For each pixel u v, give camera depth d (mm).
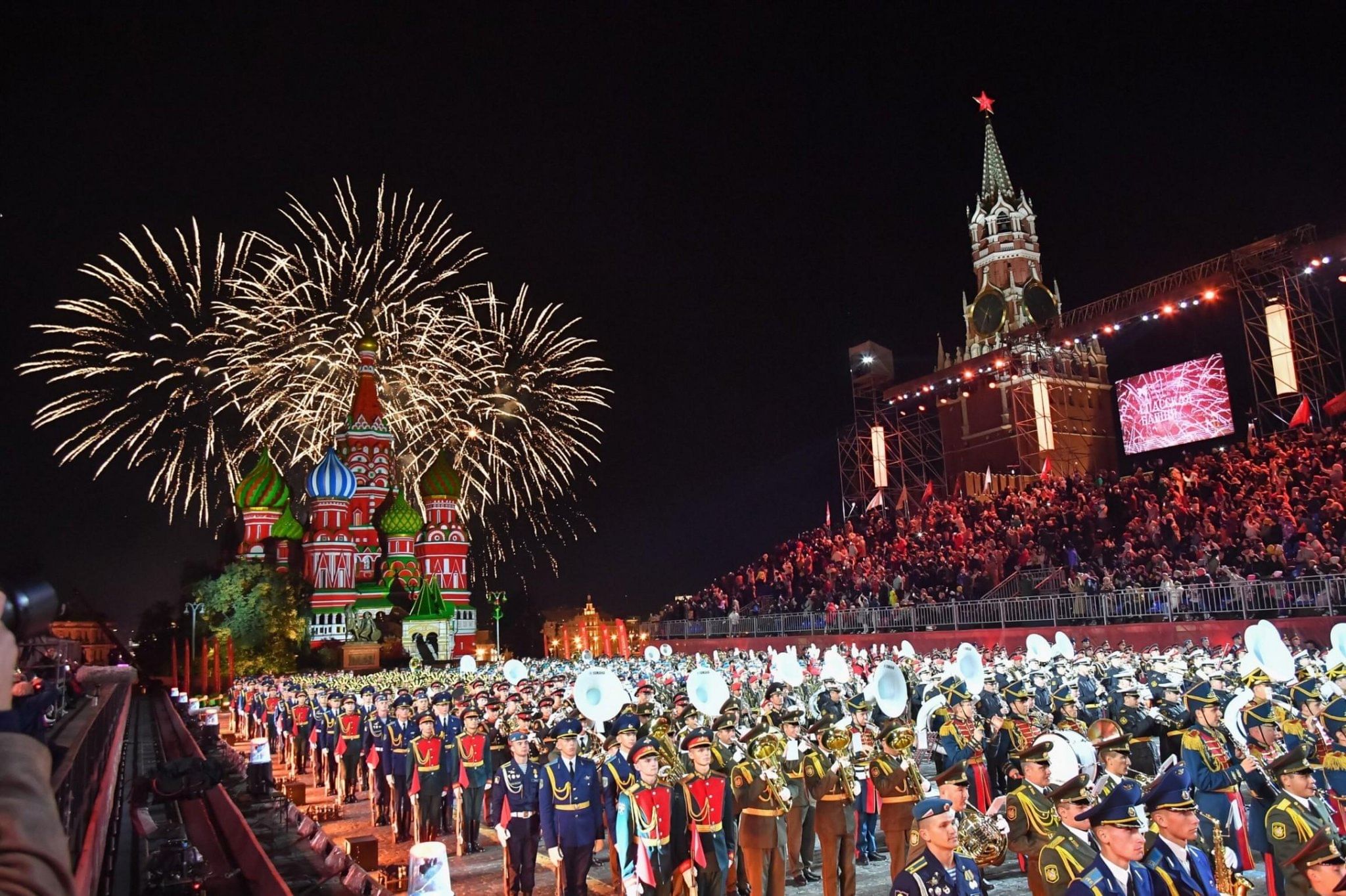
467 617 67125
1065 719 15383
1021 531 40594
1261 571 30047
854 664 31250
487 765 16938
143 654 61719
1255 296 43281
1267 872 10656
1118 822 6406
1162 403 53469
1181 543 34250
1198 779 12078
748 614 50125
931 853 6965
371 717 19797
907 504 62031
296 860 13039
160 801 18344
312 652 59750
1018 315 80062
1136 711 16234
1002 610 35281
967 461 74062
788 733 13219
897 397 60906
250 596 56812
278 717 27953
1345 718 13688
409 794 17047
